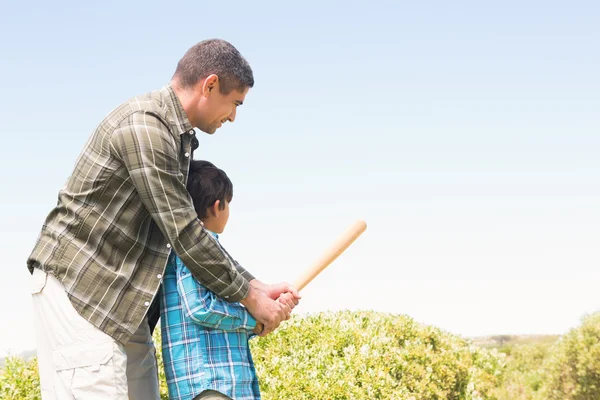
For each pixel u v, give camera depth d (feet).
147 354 8.50
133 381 8.30
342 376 14.51
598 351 23.31
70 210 7.63
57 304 7.53
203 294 7.59
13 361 12.53
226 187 8.48
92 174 7.53
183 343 7.64
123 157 7.38
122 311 7.50
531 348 25.27
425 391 17.28
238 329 7.86
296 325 16.94
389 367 16.01
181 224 7.31
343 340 16.22
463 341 22.13
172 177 7.42
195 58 7.88
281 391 13.65
